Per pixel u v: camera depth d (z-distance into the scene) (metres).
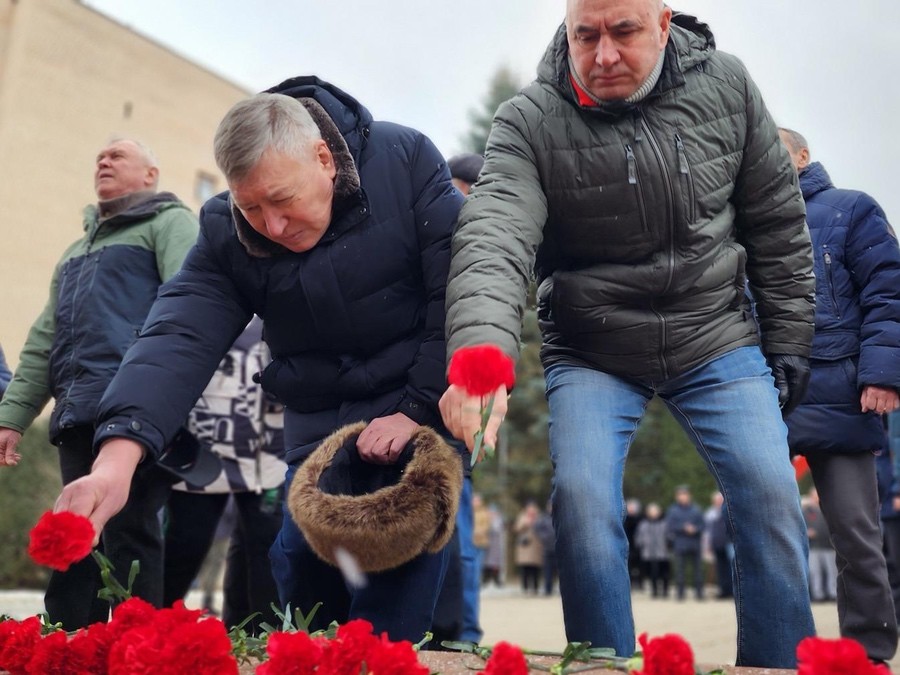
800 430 4.11
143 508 3.90
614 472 2.99
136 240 4.18
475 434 2.26
